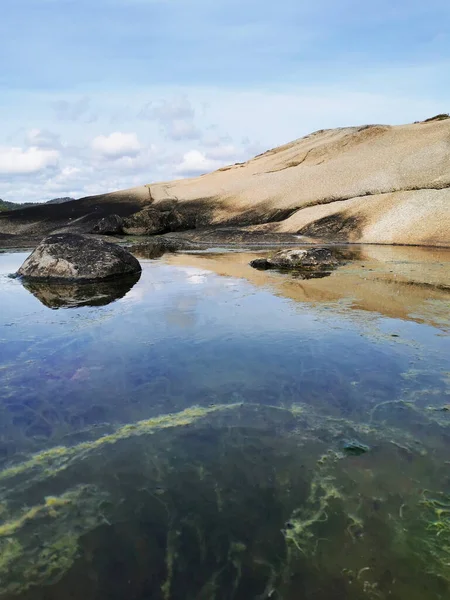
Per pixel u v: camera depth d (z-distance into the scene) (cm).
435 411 457
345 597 254
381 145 3747
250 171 4334
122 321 766
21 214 3769
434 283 1109
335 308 848
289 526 309
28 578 270
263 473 365
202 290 1042
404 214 2361
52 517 319
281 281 1164
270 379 532
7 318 793
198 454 391
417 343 644
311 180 3375
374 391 500
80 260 1210
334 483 352
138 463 379
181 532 304
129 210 3709
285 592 258
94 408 466
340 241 2353
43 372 551
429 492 341
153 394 496
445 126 3644
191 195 3828
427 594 257
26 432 422
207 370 557
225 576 269
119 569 275
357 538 298
